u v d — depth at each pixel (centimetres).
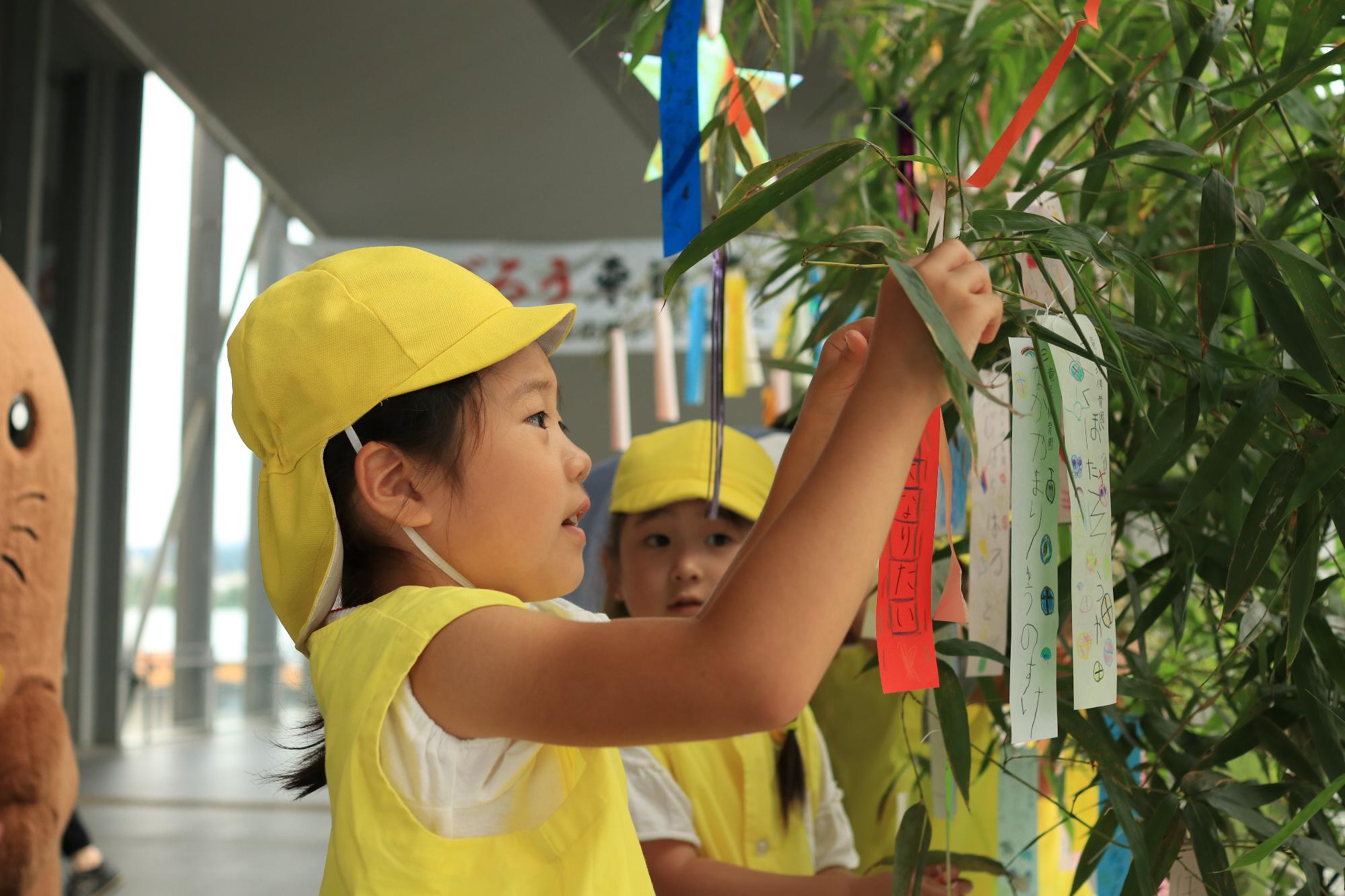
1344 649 71
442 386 68
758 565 53
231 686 766
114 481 657
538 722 58
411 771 61
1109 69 105
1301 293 61
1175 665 109
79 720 645
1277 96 66
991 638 74
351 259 74
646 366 733
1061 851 112
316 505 68
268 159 646
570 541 72
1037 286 69
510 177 660
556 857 63
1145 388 81
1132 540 118
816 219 148
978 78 116
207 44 534
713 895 102
